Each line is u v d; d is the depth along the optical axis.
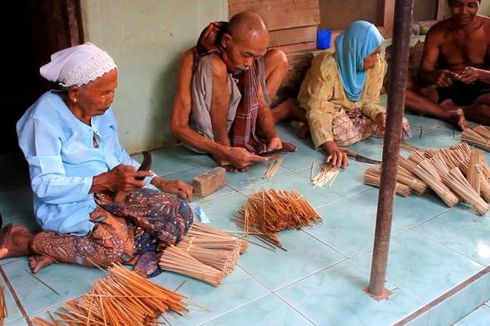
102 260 2.37
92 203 2.45
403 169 3.23
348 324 2.13
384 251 2.20
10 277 2.36
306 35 4.36
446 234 2.77
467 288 2.38
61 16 3.27
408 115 4.45
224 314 2.16
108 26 3.30
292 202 2.84
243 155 3.29
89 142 2.45
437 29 4.34
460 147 3.43
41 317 2.12
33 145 2.31
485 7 5.35
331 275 2.42
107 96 2.31
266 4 4.05
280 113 4.10
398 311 2.21
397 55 1.88
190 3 3.56
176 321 2.11
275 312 2.18
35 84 4.02
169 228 2.41
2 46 4.54
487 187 3.07
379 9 4.81
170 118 3.51
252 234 2.70
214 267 2.37
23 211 2.91
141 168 2.60
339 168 3.45
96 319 2.04
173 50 3.60
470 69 4.05
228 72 3.32
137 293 2.14
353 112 3.84
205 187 3.05
